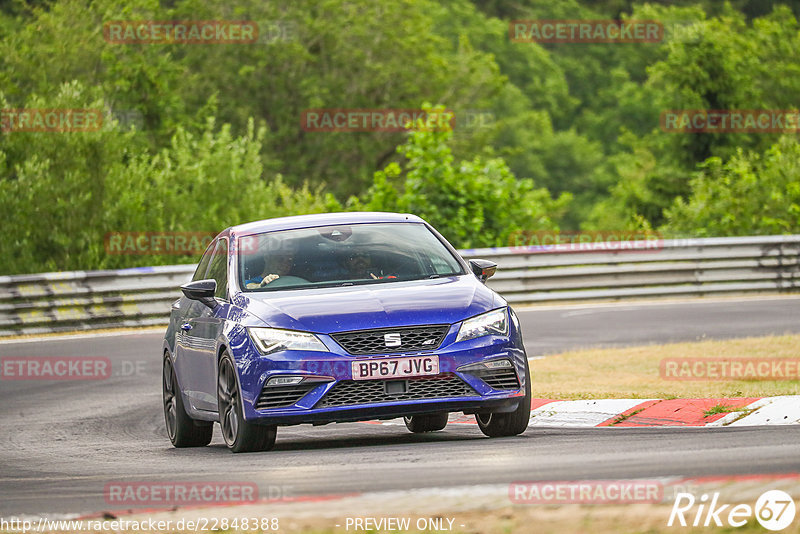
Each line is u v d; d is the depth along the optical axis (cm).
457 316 2761
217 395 2917
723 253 8169
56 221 9412
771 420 2989
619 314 6881
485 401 2739
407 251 3086
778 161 11106
